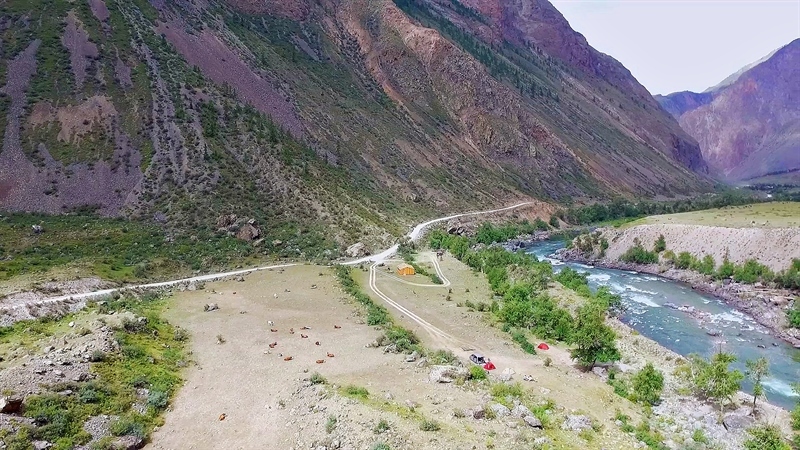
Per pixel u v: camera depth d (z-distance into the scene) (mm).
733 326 86625
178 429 41031
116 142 112688
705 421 50500
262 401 45406
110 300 71750
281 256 102562
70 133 111250
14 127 108688
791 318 84688
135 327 57562
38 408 37781
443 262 113625
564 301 88375
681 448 43844
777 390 62250
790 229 106938
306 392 45969
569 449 40125
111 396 42594
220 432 40438
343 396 44406
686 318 90250
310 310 74625
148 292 78875
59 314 63375
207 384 49188
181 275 88750
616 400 53031
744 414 52281
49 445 35344
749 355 74188
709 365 58656
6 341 52688
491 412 43906
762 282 101875
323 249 108438
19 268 77188
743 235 112750
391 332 65125
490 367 57688
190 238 99312
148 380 46812
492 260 109750
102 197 103312
